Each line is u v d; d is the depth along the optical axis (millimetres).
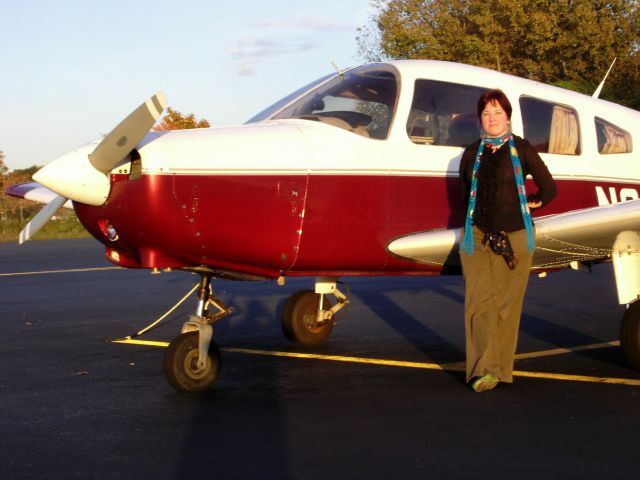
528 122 5500
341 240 4742
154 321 7609
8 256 17344
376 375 4883
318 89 5168
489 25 27375
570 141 5711
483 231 4223
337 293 6004
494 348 4328
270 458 3256
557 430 3602
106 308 8602
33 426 3816
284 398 4309
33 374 5098
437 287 10086
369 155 4820
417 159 4977
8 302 9203
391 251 4902
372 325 6980
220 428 3719
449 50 27906
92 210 4316
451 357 5484
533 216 5480
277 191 4508
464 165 4371
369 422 3779
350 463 3172
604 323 7047
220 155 4371
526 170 4285
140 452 3369
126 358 5633
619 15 27906
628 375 4828
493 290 4309
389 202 4867
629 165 5980
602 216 4316
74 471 3137
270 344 6129
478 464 3135
